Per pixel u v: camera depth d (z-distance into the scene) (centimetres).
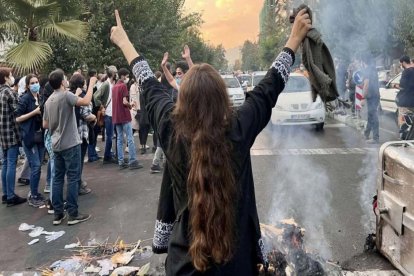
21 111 537
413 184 292
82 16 1512
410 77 783
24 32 1102
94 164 796
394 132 1035
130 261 369
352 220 438
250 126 153
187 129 148
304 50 177
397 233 316
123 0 1714
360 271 328
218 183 142
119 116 722
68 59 1422
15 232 462
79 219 481
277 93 164
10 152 550
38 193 561
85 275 350
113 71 788
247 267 153
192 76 151
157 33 1920
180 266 149
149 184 633
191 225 146
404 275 312
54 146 464
